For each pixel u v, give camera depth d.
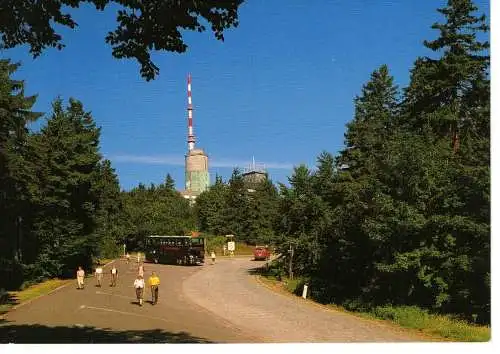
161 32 11.20
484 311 23.33
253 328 23.08
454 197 25.59
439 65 37.66
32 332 19.73
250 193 114.62
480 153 25.83
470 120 37.06
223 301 34.41
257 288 43.12
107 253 85.00
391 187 27.77
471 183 24.72
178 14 10.88
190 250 69.81
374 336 20.62
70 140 48.31
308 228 47.12
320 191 46.53
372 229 27.36
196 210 128.88
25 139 41.91
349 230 33.97
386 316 26.33
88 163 49.97
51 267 47.25
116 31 11.27
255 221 110.12
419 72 39.50
